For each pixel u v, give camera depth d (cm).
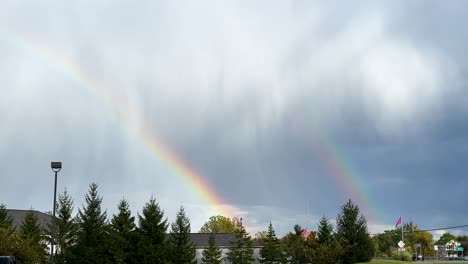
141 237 6188
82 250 6450
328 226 6988
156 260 6166
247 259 7262
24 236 6131
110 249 6141
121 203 6341
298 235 7300
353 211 6775
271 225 7312
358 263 6562
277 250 7200
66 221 6800
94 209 6750
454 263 8112
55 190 3994
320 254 6569
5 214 6906
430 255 17625
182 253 6581
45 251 6650
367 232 6800
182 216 6850
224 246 8706
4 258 3067
